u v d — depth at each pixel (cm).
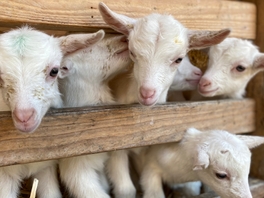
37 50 45
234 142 59
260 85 74
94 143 51
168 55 52
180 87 70
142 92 51
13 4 47
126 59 60
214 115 66
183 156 63
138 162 71
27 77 43
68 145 49
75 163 58
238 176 57
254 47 73
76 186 59
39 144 47
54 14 51
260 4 75
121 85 64
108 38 59
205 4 66
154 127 57
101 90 62
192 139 61
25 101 42
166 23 53
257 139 63
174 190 74
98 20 55
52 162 57
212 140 59
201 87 69
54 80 47
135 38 53
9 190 53
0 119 44
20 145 46
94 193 59
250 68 72
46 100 45
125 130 54
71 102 60
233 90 73
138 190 74
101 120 52
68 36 49
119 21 53
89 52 58
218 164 57
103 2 55
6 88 43
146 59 52
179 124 61
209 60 73
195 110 62
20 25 51
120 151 65
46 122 47
